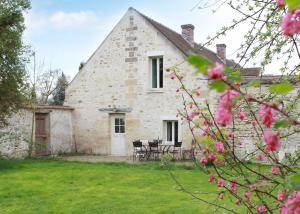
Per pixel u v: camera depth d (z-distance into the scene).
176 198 9.37
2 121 16.27
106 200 9.20
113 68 20.27
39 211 8.20
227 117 1.84
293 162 3.55
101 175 12.86
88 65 20.95
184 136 18.08
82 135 20.95
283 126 1.93
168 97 18.72
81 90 21.08
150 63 19.48
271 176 3.34
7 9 14.58
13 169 14.16
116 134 20.25
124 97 19.94
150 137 19.19
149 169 14.32
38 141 19.20
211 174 3.52
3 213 8.05
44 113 19.56
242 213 6.93
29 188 10.65
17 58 15.22
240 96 1.85
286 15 1.69
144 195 9.77
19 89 15.65
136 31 19.69
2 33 14.65
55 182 11.61
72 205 8.71
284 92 1.94
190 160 17.38
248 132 9.10
